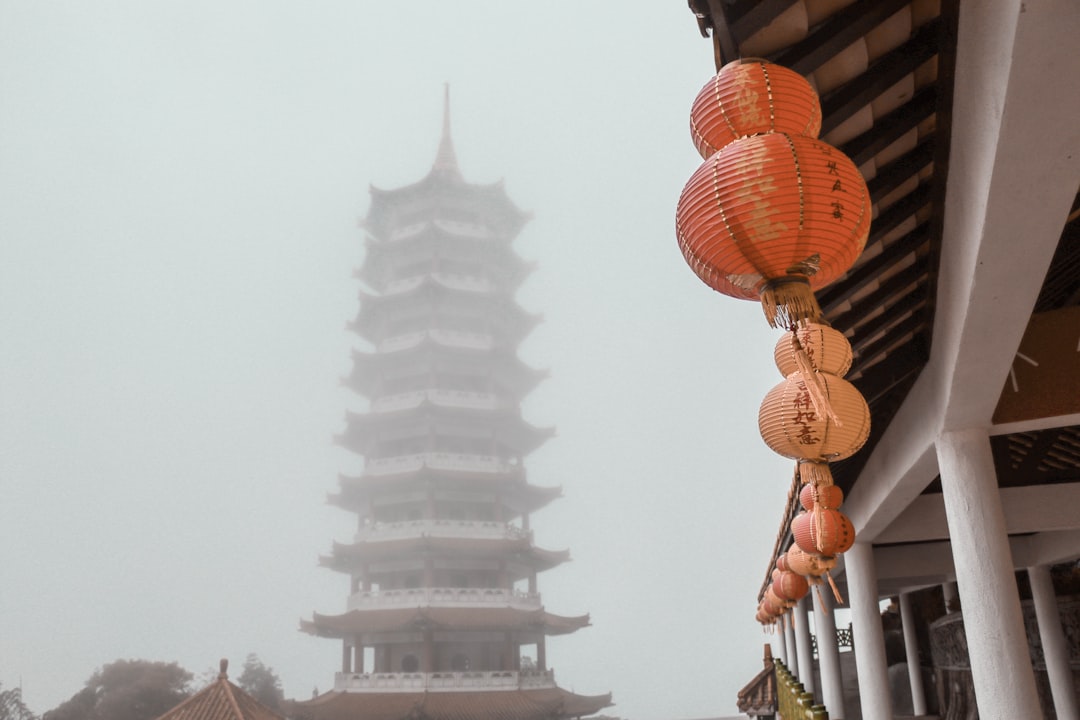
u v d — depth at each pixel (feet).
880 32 9.59
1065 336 16.21
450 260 148.36
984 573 15.40
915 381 18.56
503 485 130.31
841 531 15.25
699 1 8.48
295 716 107.45
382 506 130.93
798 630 46.44
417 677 110.63
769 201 7.65
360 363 139.23
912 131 11.37
